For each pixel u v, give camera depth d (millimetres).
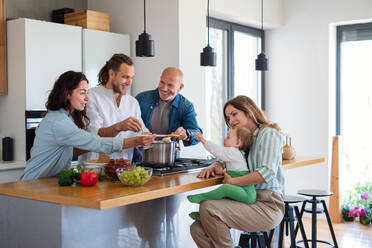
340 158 5637
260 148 2641
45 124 2693
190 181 2635
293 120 6070
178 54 4594
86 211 2340
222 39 5637
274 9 5934
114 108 3395
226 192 2539
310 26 5887
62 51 4395
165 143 2988
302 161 3463
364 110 5719
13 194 2406
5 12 4406
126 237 2598
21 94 4191
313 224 3879
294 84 6047
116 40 4820
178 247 3012
